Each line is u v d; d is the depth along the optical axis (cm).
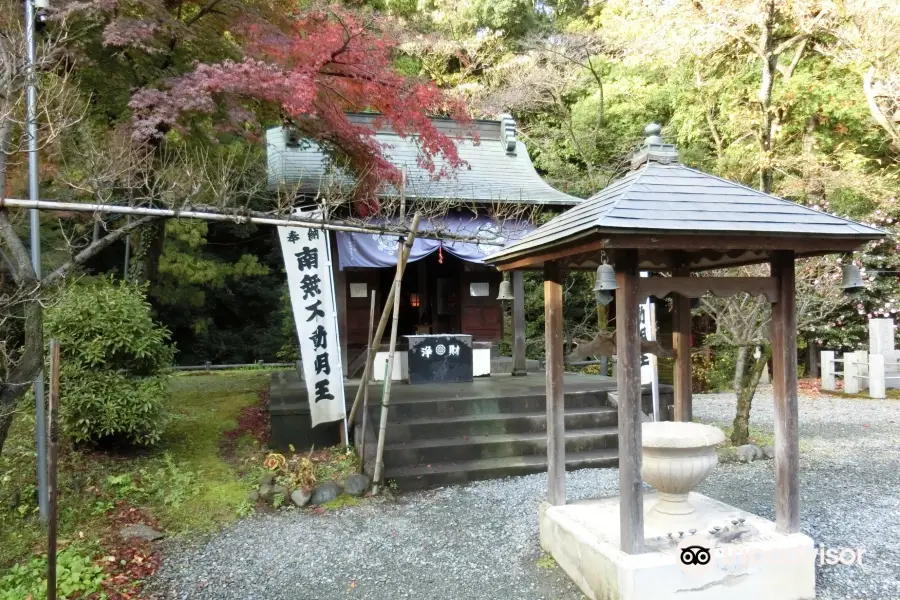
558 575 406
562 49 1435
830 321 1267
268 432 752
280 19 708
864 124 1170
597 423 742
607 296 331
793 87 1070
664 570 332
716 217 339
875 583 381
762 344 757
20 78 452
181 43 701
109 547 456
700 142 1434
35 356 425
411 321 1200
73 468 583
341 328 909
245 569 430
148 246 919
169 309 1628
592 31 1455
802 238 341
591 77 1529
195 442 710
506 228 879
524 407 764
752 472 638
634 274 343
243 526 511
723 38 973
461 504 559
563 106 1453
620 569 335
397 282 584
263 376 1236
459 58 1573
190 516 522
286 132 895
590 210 390
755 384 727
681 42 998
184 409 866
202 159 662
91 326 605
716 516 401
